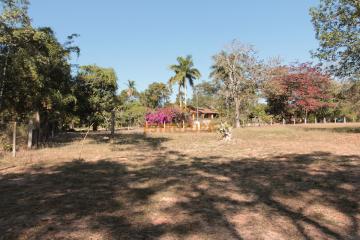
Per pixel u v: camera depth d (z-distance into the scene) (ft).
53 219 17.38
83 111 89.92
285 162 36.27
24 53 48.11
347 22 68.23
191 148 55.16
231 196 22.02
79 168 33.86
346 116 189.37
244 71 149.48
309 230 15.58
